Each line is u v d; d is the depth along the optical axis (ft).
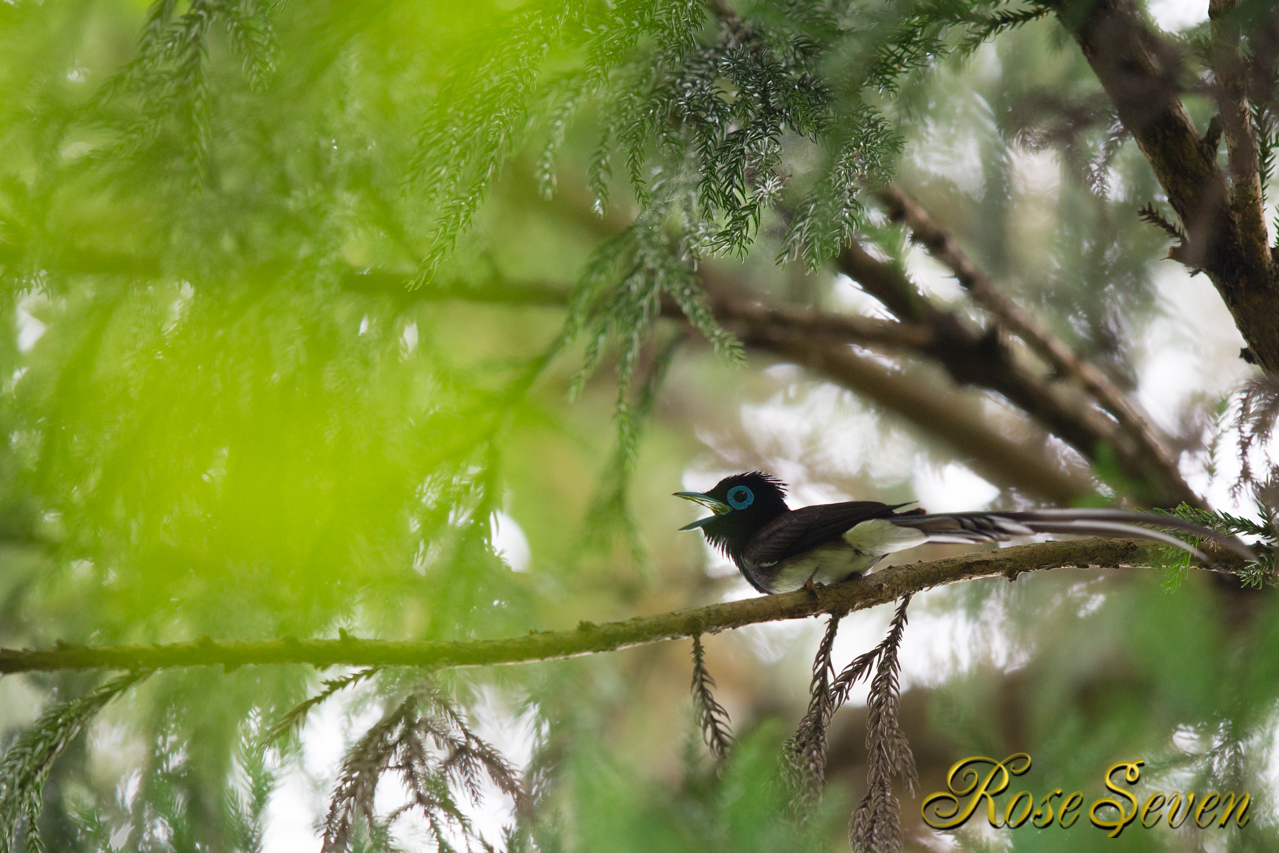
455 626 25.09
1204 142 18.81
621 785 22.66
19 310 25.86
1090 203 32.68
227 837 24.16
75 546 24.34
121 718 26.61
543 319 36.24
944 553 39.24
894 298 31.81
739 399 43.55
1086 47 18.90
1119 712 24.68
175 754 24.85
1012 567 19.92
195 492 23.90
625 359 25.72
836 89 18.26
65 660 15.37
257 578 24.07
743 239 19.98
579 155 32.58
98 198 24.52
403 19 23.77
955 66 25.95
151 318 24.58
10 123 23.68
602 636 18.10
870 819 18.58
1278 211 18.88
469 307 33.68
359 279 25.73
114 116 23.75
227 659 16.21
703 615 18.93
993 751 23.71
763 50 18.88
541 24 19.06
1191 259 19.39
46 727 16.21
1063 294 34.50
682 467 45.39
